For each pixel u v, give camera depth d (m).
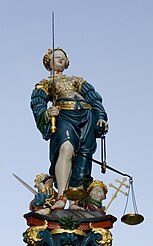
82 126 18.27
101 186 17.78
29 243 16.62
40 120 18.27
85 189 17.88
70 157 17.81
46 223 16.72
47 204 17.33
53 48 18.86
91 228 16.73
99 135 18.36
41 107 18.47
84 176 17.98
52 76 19.09
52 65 19.17
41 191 17.61
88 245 16.67
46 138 18.20
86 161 18.08
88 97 18.78
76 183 17.94
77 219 16.75
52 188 17.77
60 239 16.55
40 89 18.83
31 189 17.84
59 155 17.84
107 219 16.78
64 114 18.23
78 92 18.95
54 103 18.55
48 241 16.59
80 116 18.25
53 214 17.00
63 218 16.64
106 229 16.80
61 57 19.44
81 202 17.39
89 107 18.47
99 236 16.66
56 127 18.12
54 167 18.02
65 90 18.70
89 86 18.95
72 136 17.95
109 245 16.72
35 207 17.33
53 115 18.05
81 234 16.67
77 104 18.33
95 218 16.80
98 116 18.47
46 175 18.00
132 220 16.92
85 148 18.16
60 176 17.67
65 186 17.64
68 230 16.58
